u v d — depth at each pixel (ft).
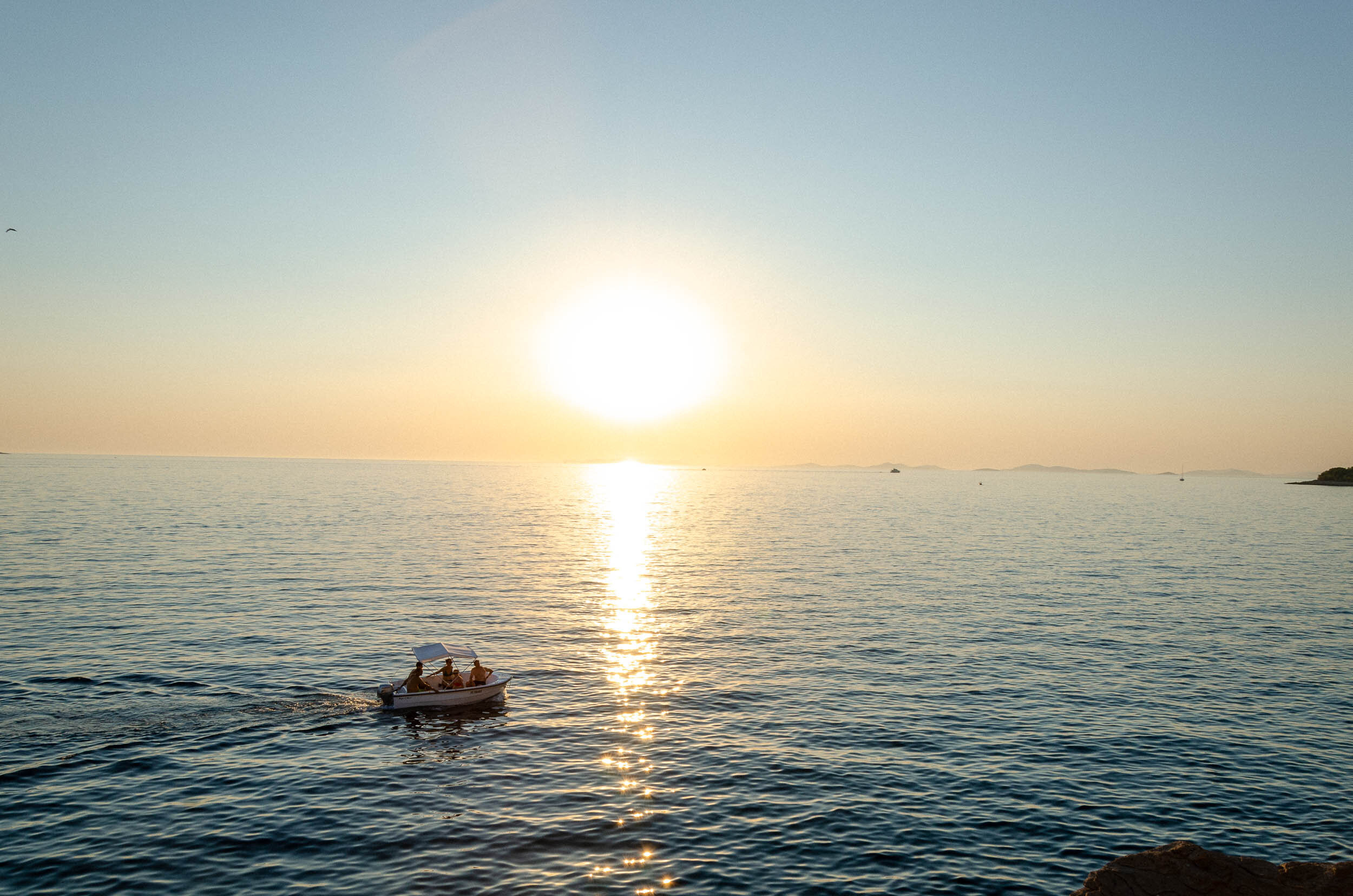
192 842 65.92
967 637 142.92
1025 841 67.97
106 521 323.37
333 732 92.63
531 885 60.03
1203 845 67.72
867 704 104.22
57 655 118.83
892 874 62.49
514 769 82.38
